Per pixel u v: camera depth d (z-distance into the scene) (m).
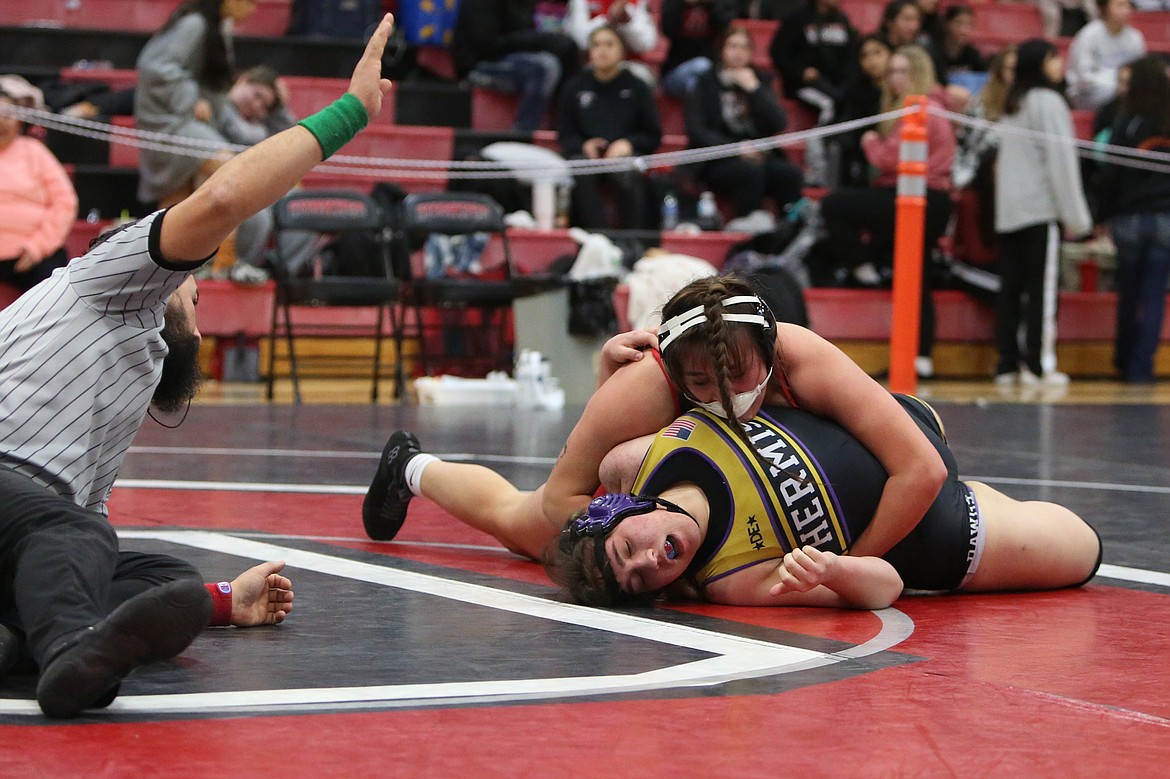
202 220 6.08
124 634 5.33
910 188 20.30
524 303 24.77
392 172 27.11
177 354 6.88
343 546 10.15
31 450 6.25
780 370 8.20
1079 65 33.31
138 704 5.69
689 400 8.22
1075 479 14.50
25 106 23.95
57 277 6.49
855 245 29.14
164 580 6.57
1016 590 8.91
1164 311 30.55
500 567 9.40
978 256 30.06
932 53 31.55
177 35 25.19
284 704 5.71
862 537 8.19
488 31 30.98
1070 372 30.95
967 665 6.66
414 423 19.75
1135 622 7.86
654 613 7.88
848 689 6.11
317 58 30.94
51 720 5.43
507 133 30.00
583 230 28.69
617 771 4.86
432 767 4.88
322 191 23.91
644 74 29.75
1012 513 8.79
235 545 9.95
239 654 6.64
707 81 30.09
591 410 8.52
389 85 6.41
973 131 28.94
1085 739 5.36
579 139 29.47
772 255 29.33
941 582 8.66
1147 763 5.06
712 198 30.39
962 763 5.02
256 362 26.56
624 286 26.78
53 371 6.26
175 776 4.74
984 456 16.45
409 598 8.17
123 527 10.73
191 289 7.02
